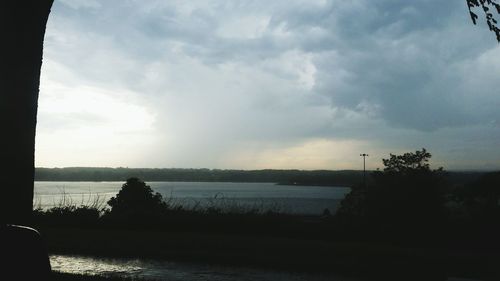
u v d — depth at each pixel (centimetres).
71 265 1199
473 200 1853
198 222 1841
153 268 1171
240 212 1914
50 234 1628
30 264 414
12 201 658
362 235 1673
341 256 1314
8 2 667
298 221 1861
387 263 1232
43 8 699
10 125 664
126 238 1569
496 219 1681
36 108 699
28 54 685
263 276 1095
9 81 667
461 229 1641
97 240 1523
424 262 1253
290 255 1313
